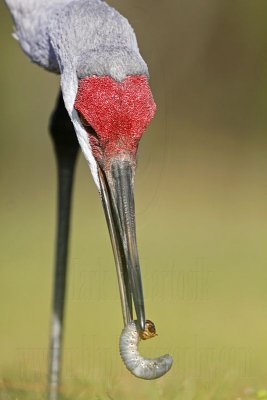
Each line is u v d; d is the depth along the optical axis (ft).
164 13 71.41
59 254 32.71
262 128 74.18
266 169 72.74
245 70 72.95
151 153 57.57
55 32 27.71
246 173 73.51
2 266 54.44
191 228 63.05
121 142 25.58
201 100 74.84
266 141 73.87
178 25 71.97
